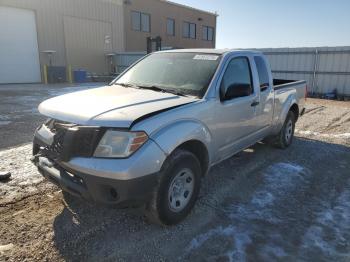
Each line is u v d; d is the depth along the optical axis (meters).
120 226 3.33
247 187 4.41
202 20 41.12
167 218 3.21
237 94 4.13
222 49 4.64
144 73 4.53
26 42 22.00
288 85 6.06
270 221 3.53
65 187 3.07
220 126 3.92
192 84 3.92
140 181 2.84
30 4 21.75
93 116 2.92
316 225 3.46
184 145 3.46
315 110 11.83
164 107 3.24
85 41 26.02
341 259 2.91
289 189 4.39
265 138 6.06
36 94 14.98
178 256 2.90
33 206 3.66
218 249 3.02
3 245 2.95
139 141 2.86
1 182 4.23
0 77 21.02
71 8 24.45
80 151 2.90
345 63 16.33
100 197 2.84
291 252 3.00
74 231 3.21
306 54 17.52
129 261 2.82
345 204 3.98
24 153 5.48
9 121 8.43
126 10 30.41
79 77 23.52
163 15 34.94
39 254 2.85
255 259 2.89
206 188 4.33
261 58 5.14
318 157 5.85
